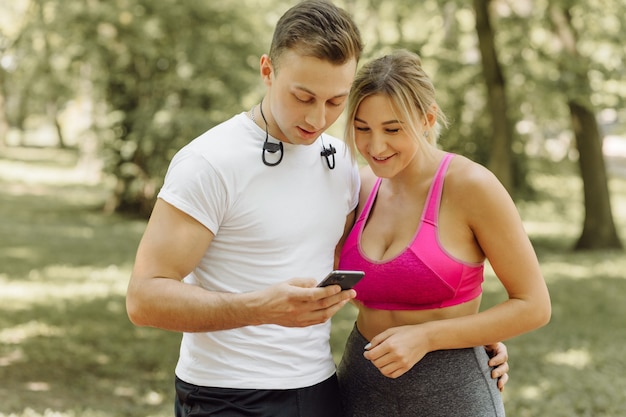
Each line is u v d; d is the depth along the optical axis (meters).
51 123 44.50
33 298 8.58
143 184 16.06
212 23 14.40
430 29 11.62
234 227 2.08
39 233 13.91
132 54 14.12
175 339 7.03
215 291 2.03
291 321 1.86
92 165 24.45
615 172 29.53
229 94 14.43
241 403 2.08
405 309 2.21
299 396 2.12
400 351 2.03
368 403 2.25
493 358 2.27
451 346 2.10
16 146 38.84
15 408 4.91
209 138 2.09
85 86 16.19
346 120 2.20
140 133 14.50
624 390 5.86
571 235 15.41
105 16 13.31
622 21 11.02
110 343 6.79
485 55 11.70
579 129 13.41
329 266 2.23
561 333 7.66
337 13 1.96
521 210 17.89
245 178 2.06
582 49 11.93
